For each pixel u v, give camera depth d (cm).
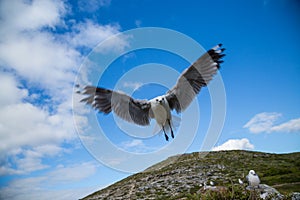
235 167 4550
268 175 3809
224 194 923
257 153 5528
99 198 4475
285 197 1028
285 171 3872
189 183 3975
